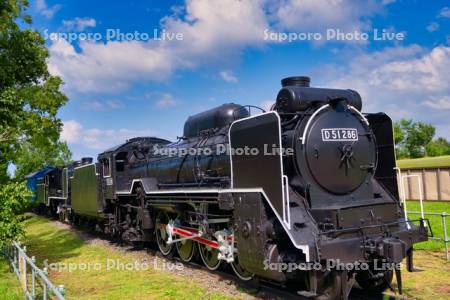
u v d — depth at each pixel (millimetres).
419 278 7402
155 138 13742
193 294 7039
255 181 6297
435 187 23062
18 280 8391
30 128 13883
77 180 17359
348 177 6418
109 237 14758
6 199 9359
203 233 8164
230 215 7500
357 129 6672
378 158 7414
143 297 7098
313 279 5637
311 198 6105
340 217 5727
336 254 5449
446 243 8812
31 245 14109
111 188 13000
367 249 5613
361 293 6664
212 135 8656
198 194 8414
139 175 12141
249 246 6320
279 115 6434
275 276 5848
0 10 11742
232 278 7695
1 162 13703
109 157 13133
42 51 13344
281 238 6082
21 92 13859
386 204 6324
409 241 6125
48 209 25469
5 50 11945
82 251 12312
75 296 7402
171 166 10031
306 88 6707
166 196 9703
